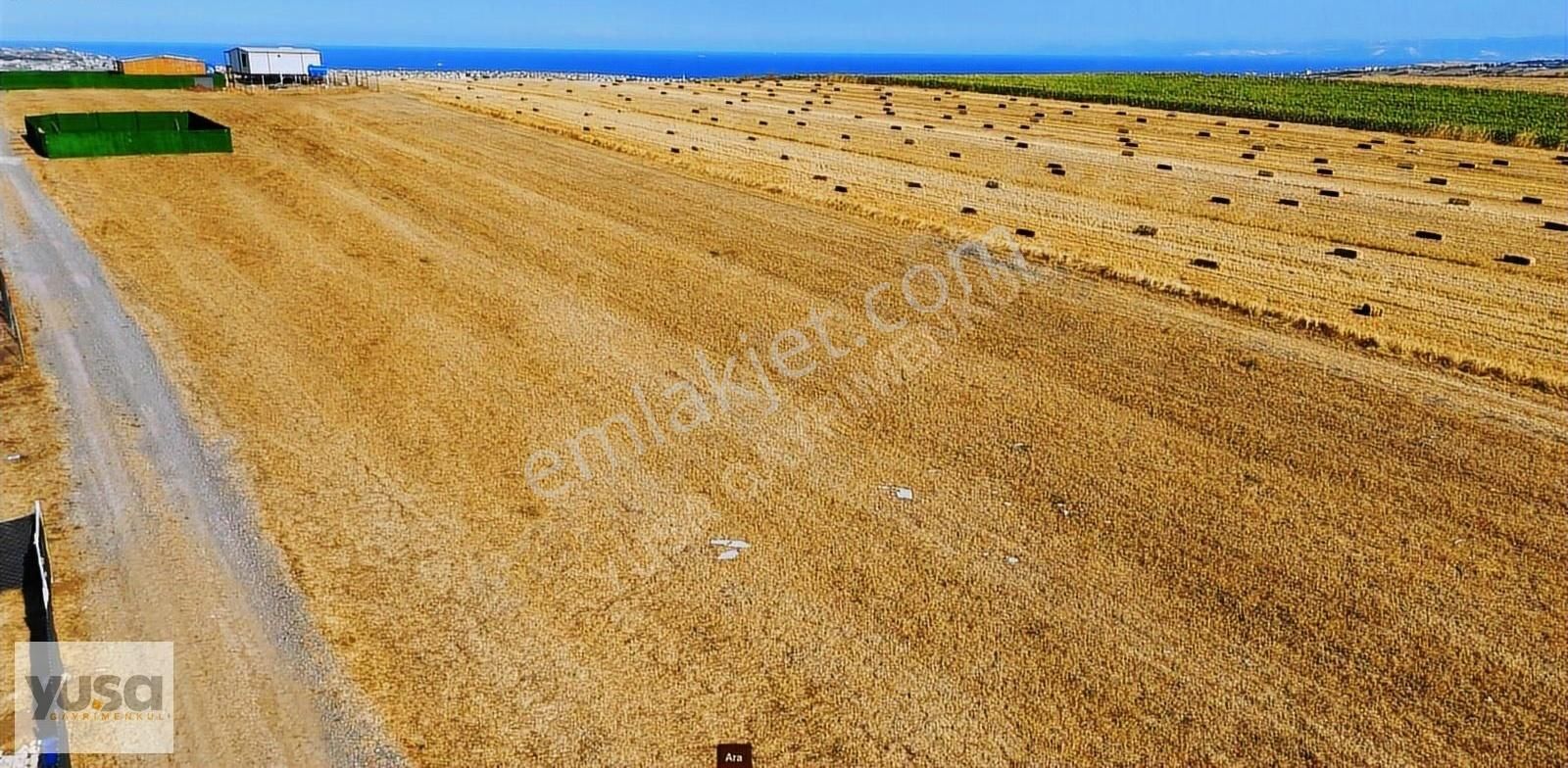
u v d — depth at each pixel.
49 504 12.34
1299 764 8.91
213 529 12.04
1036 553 12.06
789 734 9.16
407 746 8.88
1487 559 11.88
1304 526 12.60
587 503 13.09
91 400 15.34
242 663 9.78
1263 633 10.62
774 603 11.03
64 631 10.08
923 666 10.07
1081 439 15.02
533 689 9.66
